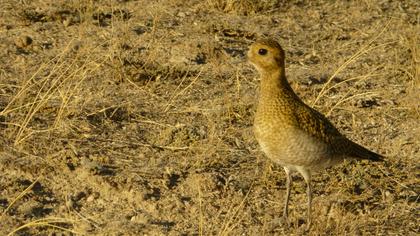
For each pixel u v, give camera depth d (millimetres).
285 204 10664
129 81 14570
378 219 10766
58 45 15906
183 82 14812
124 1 18484
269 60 10328
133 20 17422
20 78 14406
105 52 15562
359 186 11641
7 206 10766
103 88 14312
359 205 11172
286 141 10141
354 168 11969
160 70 15109
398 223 10766
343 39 17344
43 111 13320
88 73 14711
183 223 10633
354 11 18766
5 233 10188
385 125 13711
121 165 11867
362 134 13391
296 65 15906
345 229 10562
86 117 13211
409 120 13914
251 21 17984
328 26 17953
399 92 14891
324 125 10273
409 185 11758
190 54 15930
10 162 11680
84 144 12391
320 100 14336
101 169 11633
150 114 13594
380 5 19125
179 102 14047
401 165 12344
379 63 16109
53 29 16703
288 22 18047
